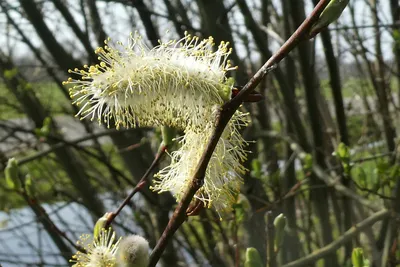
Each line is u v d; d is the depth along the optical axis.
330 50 4.07
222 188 2.10
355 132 6.04
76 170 5.06
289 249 4.08
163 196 4.50
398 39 4.11
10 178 2.82
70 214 6.68
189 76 1.95
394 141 5.05
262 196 4.22
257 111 4.76
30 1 4.48
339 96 4.21
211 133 1.98
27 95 5.10
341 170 3.96
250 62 4.82
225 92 1.93
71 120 6.77
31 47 5.14
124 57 1.97
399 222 3.57
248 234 3.90
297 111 4.39
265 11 5.01
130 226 4.98
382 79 4.96
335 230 4.72
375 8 4.83
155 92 1.95
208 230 4.51
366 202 3.70
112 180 5.84
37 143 5.10
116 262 2.02
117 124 1.97
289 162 4.53
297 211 5.22
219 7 4.00
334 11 1.74
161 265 4.57
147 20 3.91
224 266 4.37
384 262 3.86
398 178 3.55
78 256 2.10
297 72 5.23
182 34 4.46
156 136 4.28
